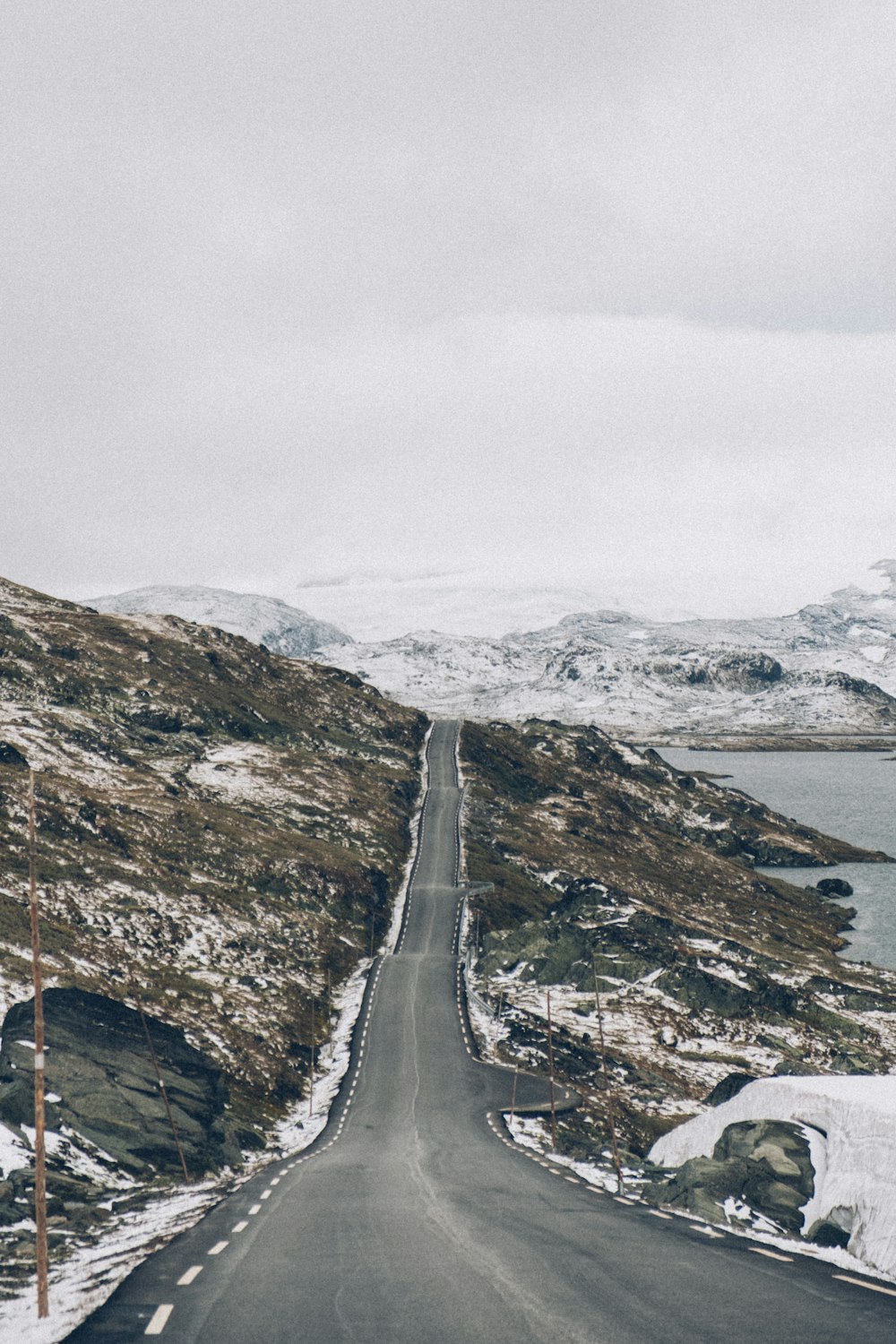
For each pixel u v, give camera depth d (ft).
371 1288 59.52
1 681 654.12
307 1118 228.02
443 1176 128.67
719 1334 47.78
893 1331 48.01
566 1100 237.45
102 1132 156.97
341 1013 335.47
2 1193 114.52
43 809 412.98
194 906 382.01
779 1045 339.98
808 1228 84.74
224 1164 167.43
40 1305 60.13
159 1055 197.57
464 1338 48.62
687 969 386.93
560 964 401.49
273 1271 65.26
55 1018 190.39
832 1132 94.27
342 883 465.88
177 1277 64.54
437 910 479.41
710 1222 84.12
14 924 291.99
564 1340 47.78
